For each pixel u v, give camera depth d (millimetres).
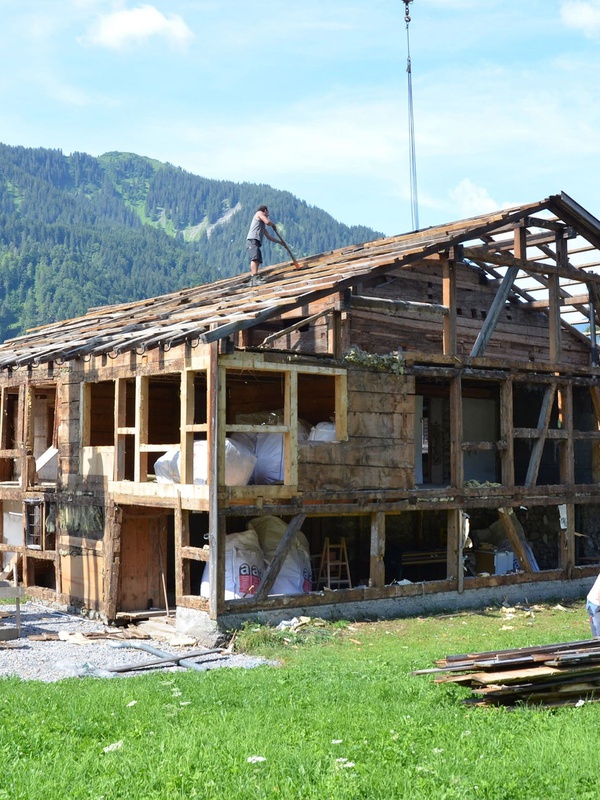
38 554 19344
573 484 20000
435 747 7574
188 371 15312
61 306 174625
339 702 9508
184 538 15391
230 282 21000
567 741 7605
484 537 21812
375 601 16625
